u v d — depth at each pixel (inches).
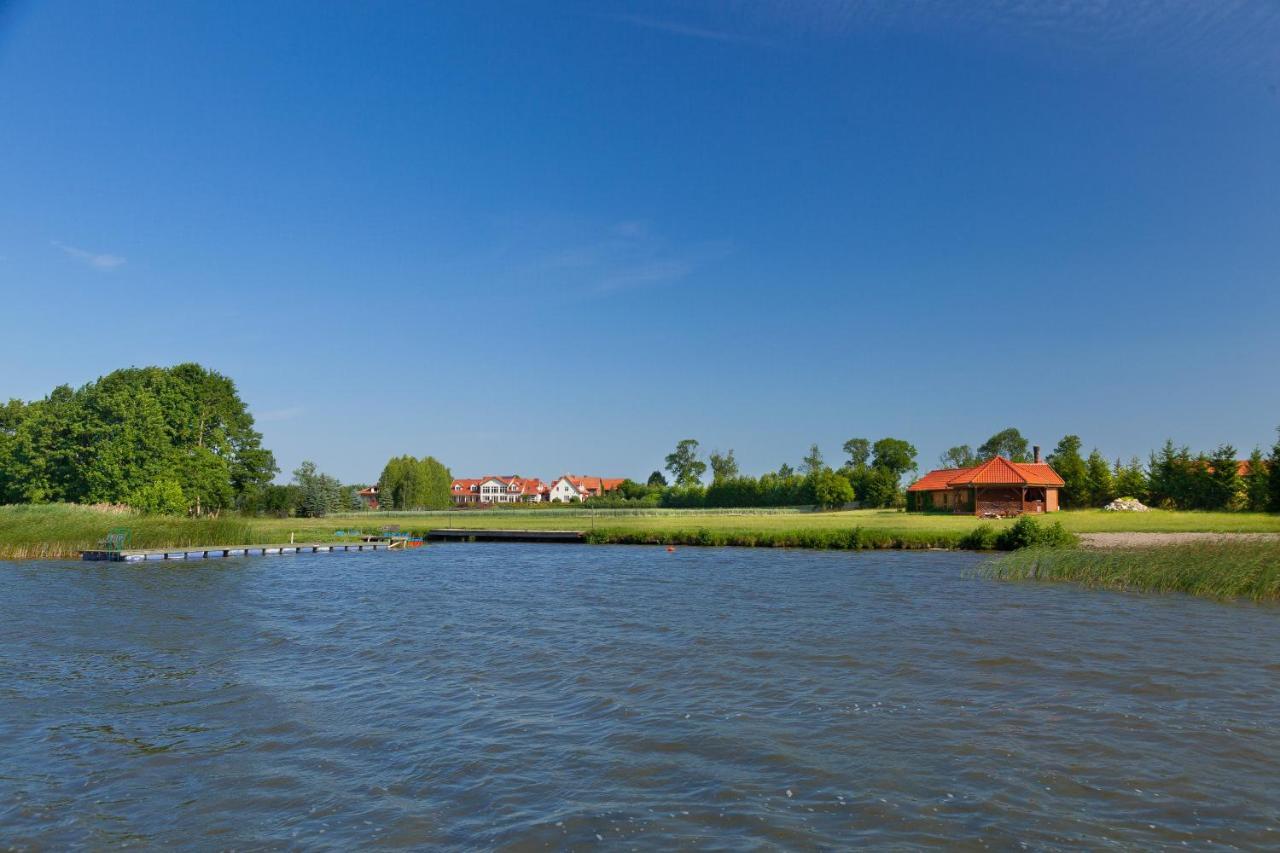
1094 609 991.6
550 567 1656.0
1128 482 3149.6
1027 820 374.3
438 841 362.0
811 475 4168.3
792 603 1060.5
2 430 3316.9
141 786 433.7
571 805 399.2
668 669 679.7
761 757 463.5
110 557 1807.3
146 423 2726.4
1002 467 3127.5
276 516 4018.2
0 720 553.3
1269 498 2568.9
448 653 757.9
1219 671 658.8
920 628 860.6
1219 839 353.4
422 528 2778.1
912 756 462.9
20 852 356.2
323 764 464.1
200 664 721.0
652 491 5718.5
